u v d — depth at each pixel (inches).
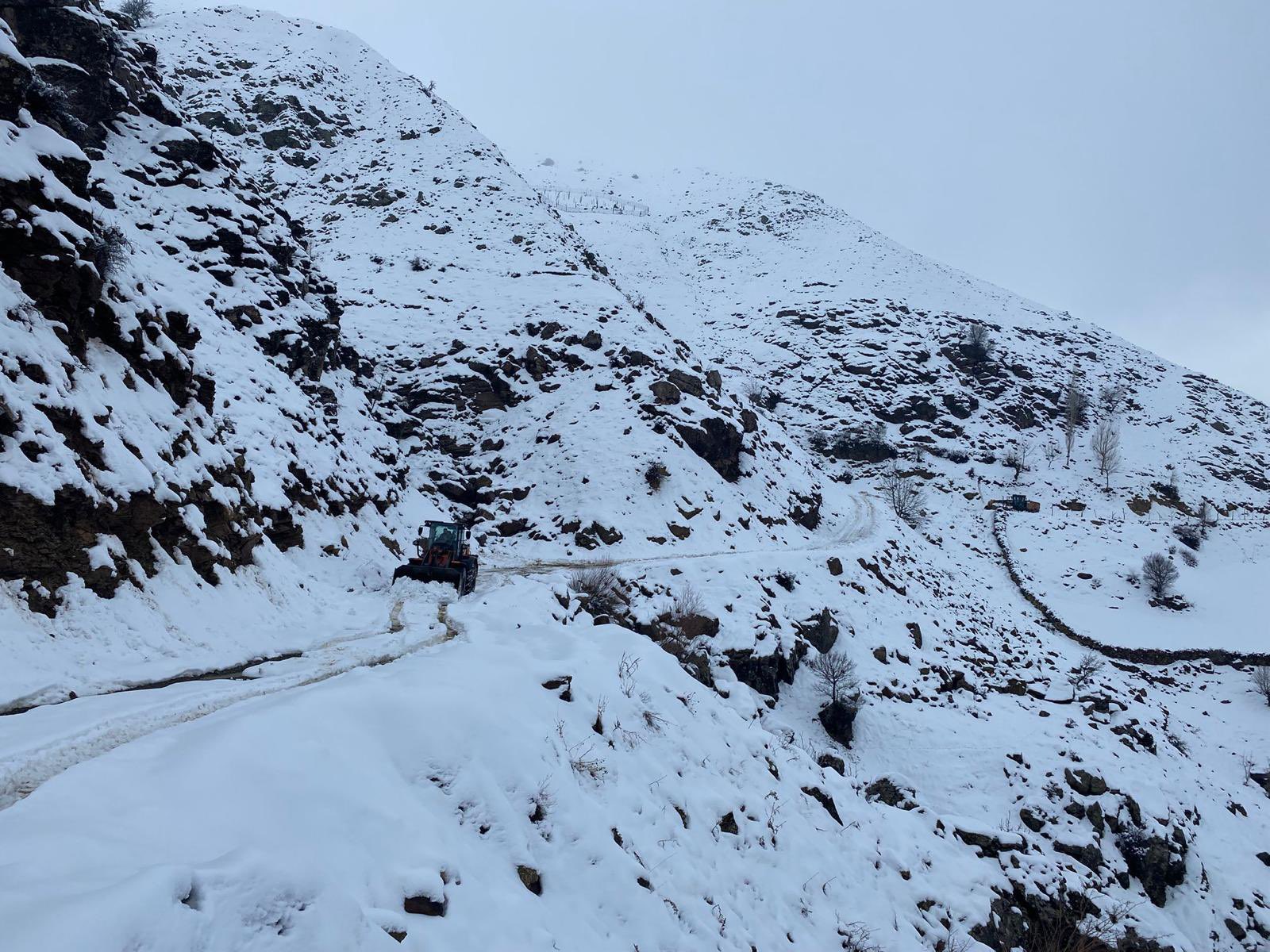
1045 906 596.4
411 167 3026.6
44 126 539.5
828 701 968.3
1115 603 1966.0
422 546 1083.3
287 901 177.0
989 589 1907.0
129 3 2726.4
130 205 1010.7
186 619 482.9
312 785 242.8
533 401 1697.8
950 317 3951.8
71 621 404.2
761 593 1110.4
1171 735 1219.2
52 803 204.8
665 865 326.6
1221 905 778.2
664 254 5295.3
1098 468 2854.3
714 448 1583.4
